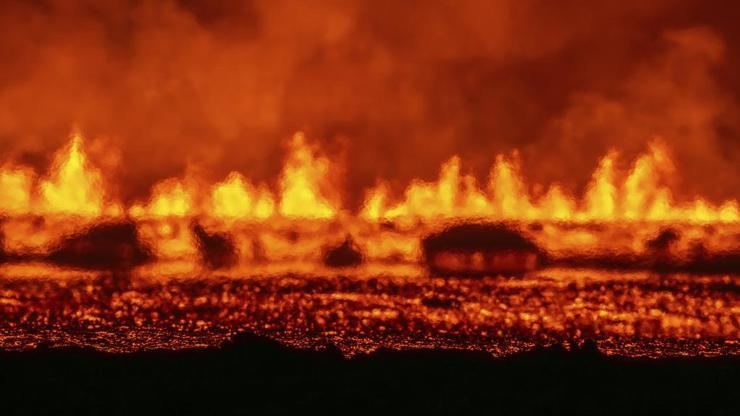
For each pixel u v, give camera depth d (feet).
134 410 103.65
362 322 172.24
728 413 104.47
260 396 107.86
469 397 106.83
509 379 113.50
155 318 173.37
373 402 105.29
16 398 106.11
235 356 119.34
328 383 111.55
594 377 114.32
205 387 110.11
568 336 162.91
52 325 163.12
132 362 118.21
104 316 174.19
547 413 102.99
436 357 121.08
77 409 103.60
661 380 115.65
